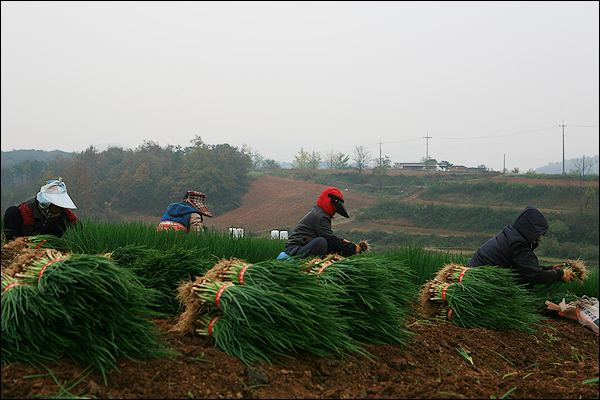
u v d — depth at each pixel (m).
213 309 3.09
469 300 4.41
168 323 3.51
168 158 87.44
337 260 3.88
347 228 55.50
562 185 66.38
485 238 48.81
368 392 2.68
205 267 4.29
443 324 4.43
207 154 79.69
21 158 172.88
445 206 61.00
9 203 80.69
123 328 2.64
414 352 3.46
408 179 85.75
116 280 2.65
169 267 3.94
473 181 78.19
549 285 6.38
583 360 4.04
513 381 3.06
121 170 82.94
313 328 3.02
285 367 2.82
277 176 97.44
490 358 3.66
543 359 3.82
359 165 95.31
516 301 4.60
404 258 6.51
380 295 3.61
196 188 73.31
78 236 4.89
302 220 5.26
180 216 6.39
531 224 5.23
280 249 6.91
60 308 2.52
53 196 5.04
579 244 49.12
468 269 4.74
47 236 4.67
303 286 3.16
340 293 3.51
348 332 3.45
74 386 2.27
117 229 5.44
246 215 66.94
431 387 2.79
